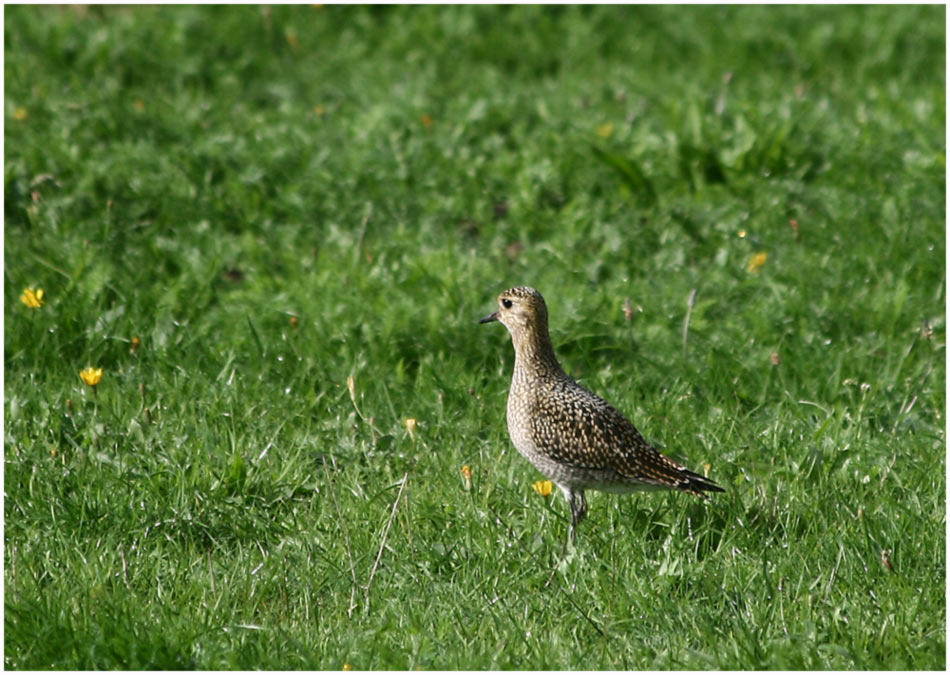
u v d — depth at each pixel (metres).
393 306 12.74
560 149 16.59
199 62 20.03
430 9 22.56
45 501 10.02
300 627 8.87
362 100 18.97
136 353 12.51
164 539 9.85
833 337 12.95
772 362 12.20
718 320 13.12
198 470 10.27
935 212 14.76
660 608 8.91
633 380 12.27
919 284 13.80
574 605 8.97
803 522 10.02
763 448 10.95
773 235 14.52
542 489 10.00
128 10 22.73
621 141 16.70
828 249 14.34
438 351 12.51
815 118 17.45
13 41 20.06
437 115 18.19
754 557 9.55
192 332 12.84
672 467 9.86
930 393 11.86
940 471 10.59
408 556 9.62
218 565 9.55
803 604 8.90
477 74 20.47
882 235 14.51
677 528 9.91
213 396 11.71
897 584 9.07
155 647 8.31
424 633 8.68
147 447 10.91
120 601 8.77
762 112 17.28
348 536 9.60
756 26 22.06
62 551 9.48
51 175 15.46
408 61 20.88
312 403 11.65
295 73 20.36
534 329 10.38
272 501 10.33
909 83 19.84
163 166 15.96
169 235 14.98
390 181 16.03
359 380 11.92
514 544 9.75
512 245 14.99
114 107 17.59
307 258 14.34
